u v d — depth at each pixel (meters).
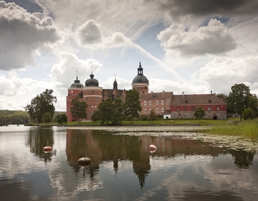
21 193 12.71
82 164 19.06
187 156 21.56
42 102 124.75
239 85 94.69
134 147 27.95
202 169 16.80
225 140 31.97
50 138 41.88
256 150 23.69
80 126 98.00
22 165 18.94
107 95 150.50
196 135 41.25
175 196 11.98
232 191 12.53
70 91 141.88
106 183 14.11
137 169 17.16
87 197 12.05
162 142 32.00
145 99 126.62
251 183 13.70
